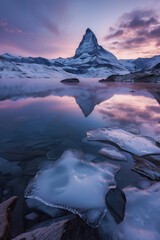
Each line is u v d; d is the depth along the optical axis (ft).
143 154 8.91
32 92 38.73
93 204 5.30
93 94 36.63
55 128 13.44
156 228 4.21
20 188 6.10
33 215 4.83
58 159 8.21
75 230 4.26
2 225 3.76
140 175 7.08
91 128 13.52
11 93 35.40
